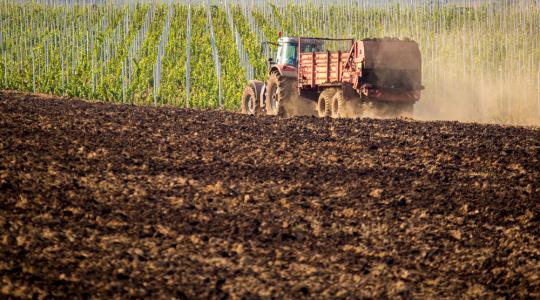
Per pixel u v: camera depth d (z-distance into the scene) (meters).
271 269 21.56
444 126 48.94
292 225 25.66
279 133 42.50
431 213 28.20
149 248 22.61
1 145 34.69
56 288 19.00
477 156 38.53
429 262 23.31
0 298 18.09
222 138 39.91
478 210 28.94
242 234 24.39
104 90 90.75
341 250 23.61
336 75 59.09
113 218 25.08
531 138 44.72
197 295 19.27
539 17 96.12
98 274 20.22
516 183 33.34
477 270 22.89
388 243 24.66
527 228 27.20
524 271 22.98
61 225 24.05
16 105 49.16
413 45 56.59
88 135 38.56
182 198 27.86
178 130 41.75
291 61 63.94
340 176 32.75
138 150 35.50
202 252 22.53
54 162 32.03
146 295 19.02
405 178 33.09
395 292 20.55
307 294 19.86
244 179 31.19
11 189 27.44
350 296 19.98
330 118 51.00
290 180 31.52
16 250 21.52
